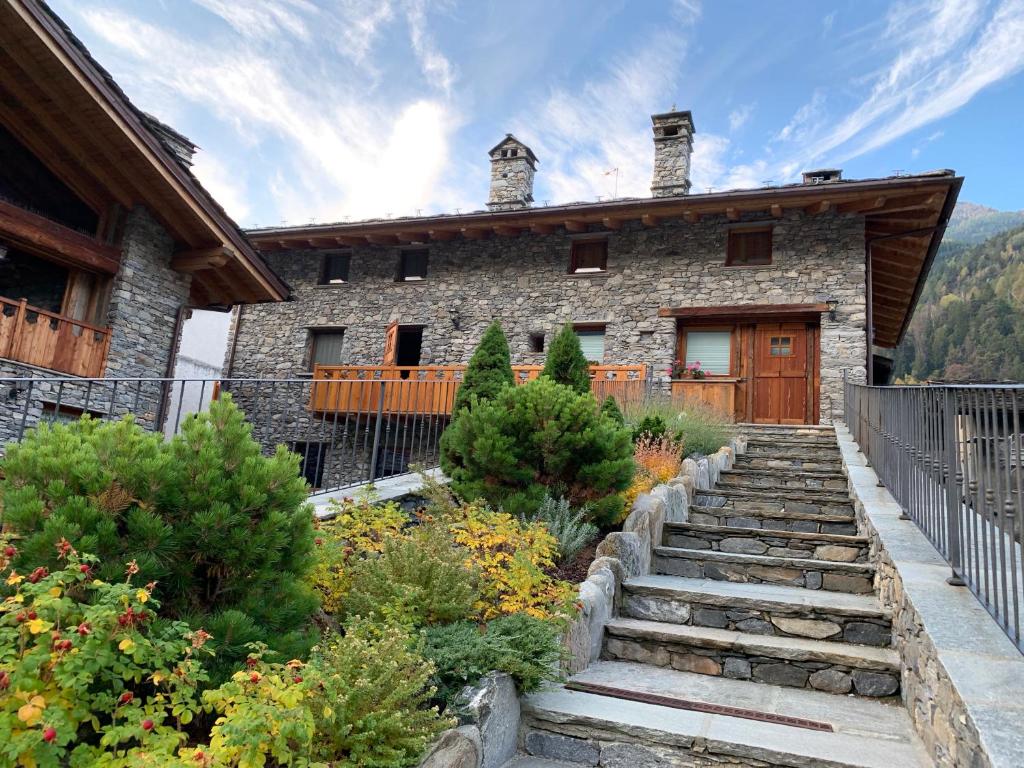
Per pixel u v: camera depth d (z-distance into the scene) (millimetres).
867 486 5715
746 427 10711
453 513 4863
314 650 2580
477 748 2582
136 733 1838
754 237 13492
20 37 8125
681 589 4285
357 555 3688
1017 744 1947
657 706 3201
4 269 10883
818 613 3959
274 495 2605
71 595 2119
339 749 2238
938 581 3191
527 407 5262
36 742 1646
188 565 2400
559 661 3430
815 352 12734
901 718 3150
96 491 2275
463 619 3389
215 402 2713
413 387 12672
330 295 16156
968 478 3094
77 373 9797
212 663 2314
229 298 12586
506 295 14750
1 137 9891
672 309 13336
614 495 5219
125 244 10477
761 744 2787
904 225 12844
